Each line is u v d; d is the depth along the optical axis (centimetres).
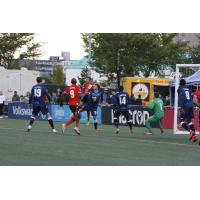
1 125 5375
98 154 3002
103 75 9369
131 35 8900
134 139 4075
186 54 9844
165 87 8262
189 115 4012
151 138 4262
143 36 8938
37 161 2661
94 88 4919
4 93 9100
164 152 3222
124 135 4509
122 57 9006
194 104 3919
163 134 4834
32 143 3447
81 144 3491
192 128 4000
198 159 2942
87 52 9156
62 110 6662
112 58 9031
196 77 5706
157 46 9056
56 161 2681
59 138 3866
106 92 8100
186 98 4019
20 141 3547
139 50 9088
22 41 10762
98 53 9088
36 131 4494
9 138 3731
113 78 9288
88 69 9075
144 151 3231
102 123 6269
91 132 4728
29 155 2869
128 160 2797
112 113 6188
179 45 9419
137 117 5981
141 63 9050
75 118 4284
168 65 9219
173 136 4591
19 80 9212
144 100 8312
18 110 7056
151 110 5866
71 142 3600
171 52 9269
